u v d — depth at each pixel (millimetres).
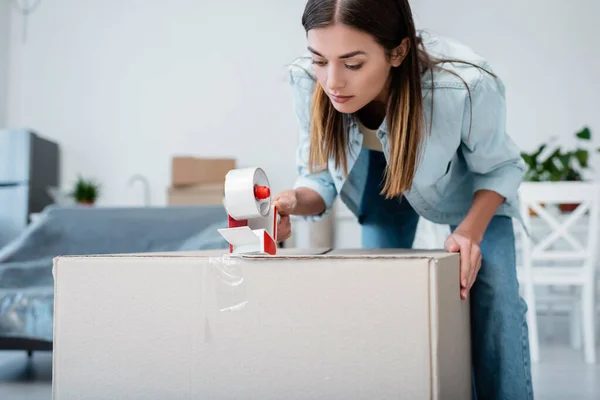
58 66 4957
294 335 846
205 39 4902
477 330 1351
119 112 4910
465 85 1192
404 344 821
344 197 1548
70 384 898
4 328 2562
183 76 4898
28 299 2588
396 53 1104
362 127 1329
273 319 851
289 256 849
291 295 847
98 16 4961
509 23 4781
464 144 1322
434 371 814
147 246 2977
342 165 1365
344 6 987
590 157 4688
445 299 887
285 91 4836
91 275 898
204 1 4914
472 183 1451
